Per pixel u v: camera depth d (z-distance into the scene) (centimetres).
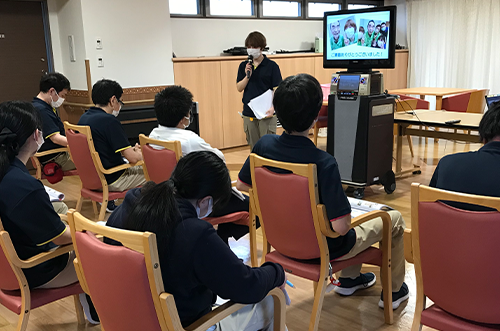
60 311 242
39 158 395
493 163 142
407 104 518
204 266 123
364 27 374
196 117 564
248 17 704
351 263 200
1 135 163
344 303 238
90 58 521
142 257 114
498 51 755
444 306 150
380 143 397
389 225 205
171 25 623
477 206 139
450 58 812
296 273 195
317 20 801
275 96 180
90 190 340
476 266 136
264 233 212
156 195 123
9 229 167
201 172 128
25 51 539
